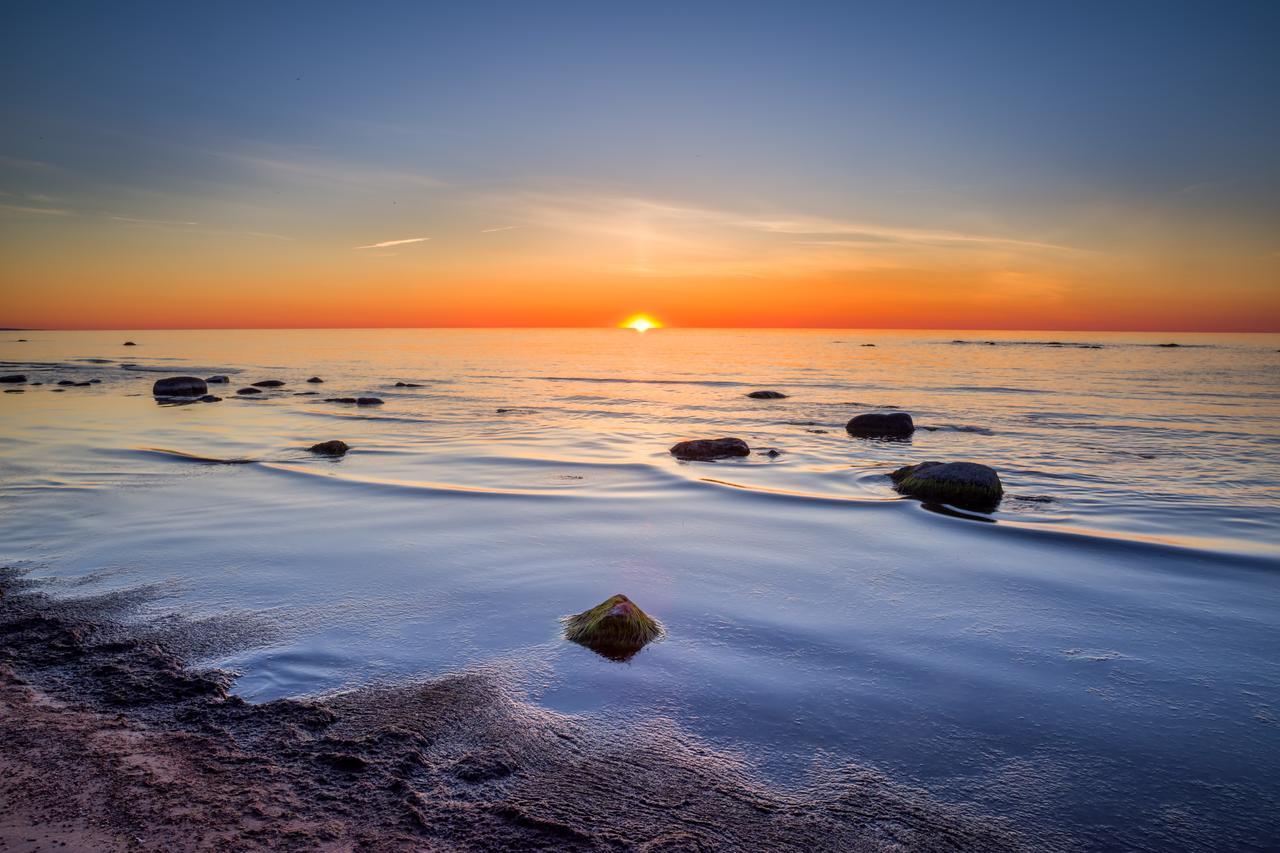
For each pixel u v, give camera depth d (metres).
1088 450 19.98
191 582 8.78
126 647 6.93
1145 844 4.42
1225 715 5.93
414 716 5.70
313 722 5.58
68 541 10.47
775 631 7.55
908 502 13.34
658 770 5.05
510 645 7.10
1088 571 9.52
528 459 17.70
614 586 8.84
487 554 10.06
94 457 17.28
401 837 4.26
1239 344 155.50
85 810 4.43
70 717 5.59
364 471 15.95
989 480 13.54
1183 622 7.83
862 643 7.27
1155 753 5.38
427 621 7.68
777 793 4.84
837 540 10.92
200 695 6.00
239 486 14.23
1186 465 17.69
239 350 95.94
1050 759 5.29
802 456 18.89
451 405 31.56
